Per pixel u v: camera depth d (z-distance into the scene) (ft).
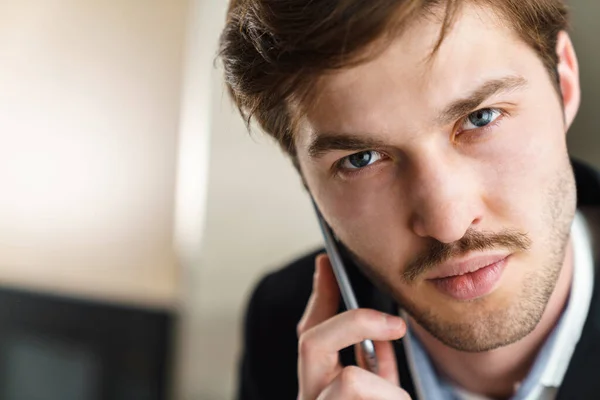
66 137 7.18
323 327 3.29
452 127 2.48
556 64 2.78
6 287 6.21
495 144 2.56
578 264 3.24
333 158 2.68
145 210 7.03
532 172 2.61
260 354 4.38
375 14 2.27
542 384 3.26
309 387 3.31
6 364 6.12
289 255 6.12
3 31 7.16
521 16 2.51
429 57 2.34
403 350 3.57
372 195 2.75
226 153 6.08
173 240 6.95
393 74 2.37
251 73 2.72
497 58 2.43
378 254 2.86
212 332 6.26
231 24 2.84
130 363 5.87
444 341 2.92
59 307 6.03
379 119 2.45
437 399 3.54
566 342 3.22
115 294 6.42
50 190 7.23
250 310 4.51
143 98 6.96
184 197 6.61
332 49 2.34
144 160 7.01
